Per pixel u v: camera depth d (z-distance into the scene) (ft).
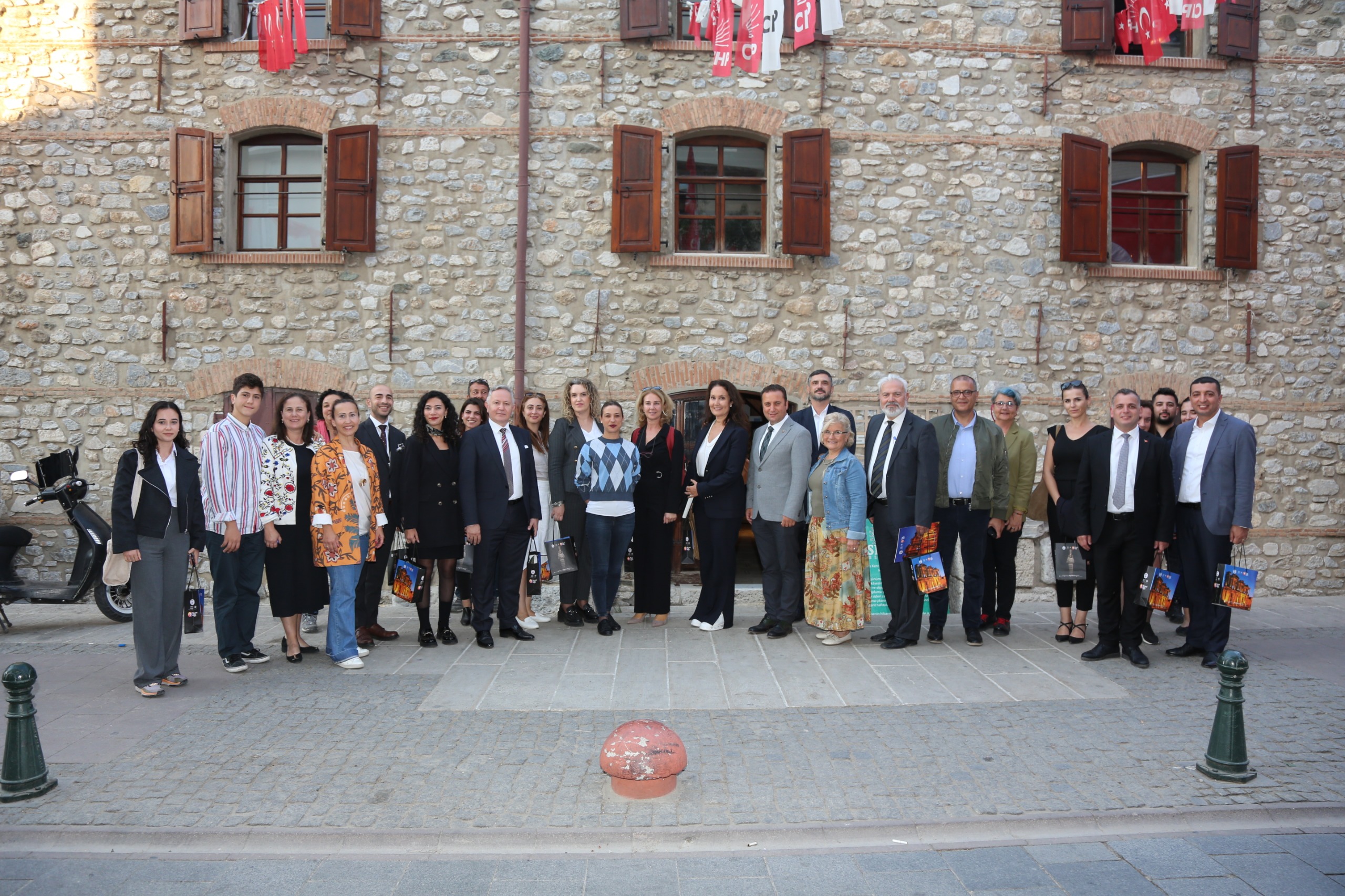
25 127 26.53
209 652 19.88
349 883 10.23
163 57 26.58
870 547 25.45
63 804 11.92
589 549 21.53
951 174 26.84
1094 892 10.05
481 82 26.55
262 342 26.53
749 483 21.67
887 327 26.78
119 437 26.55
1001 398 20.88
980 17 26.86
